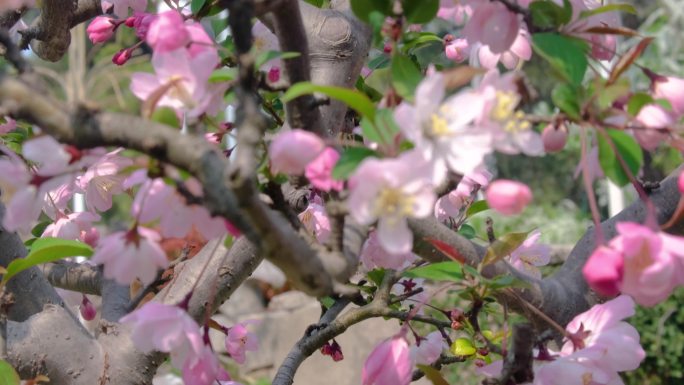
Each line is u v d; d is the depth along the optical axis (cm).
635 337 66
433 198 56
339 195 58
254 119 53
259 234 54
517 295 70
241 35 55
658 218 77
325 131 65
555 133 63
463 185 92
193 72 61
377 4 64
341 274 58
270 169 60
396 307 98
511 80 59
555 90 61
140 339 64
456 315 90
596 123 60
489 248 66
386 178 55
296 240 55
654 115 61
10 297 79
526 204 59
